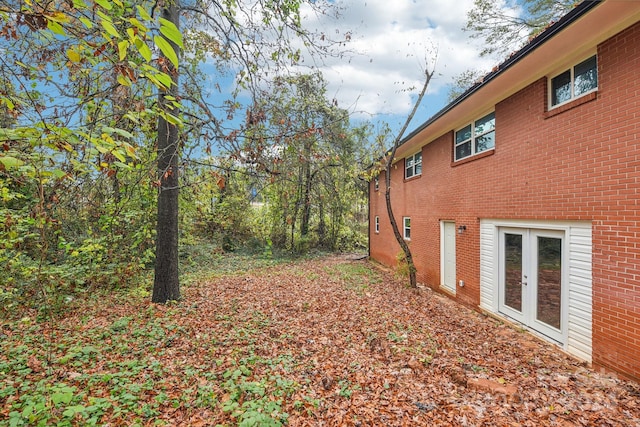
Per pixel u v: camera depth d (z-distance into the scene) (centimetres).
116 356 462
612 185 441
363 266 1531
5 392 335
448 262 959
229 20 536
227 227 1783
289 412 345
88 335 531
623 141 425
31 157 287
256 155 489
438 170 998
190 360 461
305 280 1116
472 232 805
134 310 677
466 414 344
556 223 548
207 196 1338
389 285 1062
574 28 441
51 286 664
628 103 420
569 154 512
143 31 175
